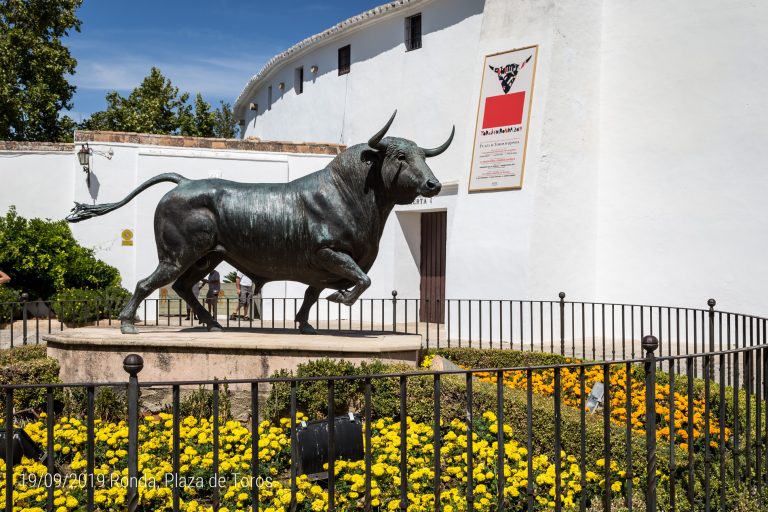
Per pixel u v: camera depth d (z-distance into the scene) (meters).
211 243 7.77
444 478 5.22
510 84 13.77
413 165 7.27
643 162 13.81
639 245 13.80
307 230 7.53
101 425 6.42
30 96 22.86
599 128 14.34
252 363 6.97
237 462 5.32
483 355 9.40
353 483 4.91
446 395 6.50
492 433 5.88
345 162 7.50
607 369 4.08
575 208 13.83
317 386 6.50
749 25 12.69
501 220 13.56
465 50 15.69
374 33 18.12
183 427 6.14
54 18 23.47
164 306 15.63
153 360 7.14
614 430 5.96
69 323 12.88
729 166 12.86
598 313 14.16
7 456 3.41
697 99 13.23
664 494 5.12
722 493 4.66
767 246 12.41
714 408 7.03
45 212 16.09
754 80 12.62
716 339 12.88
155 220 7.88
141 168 15.68
